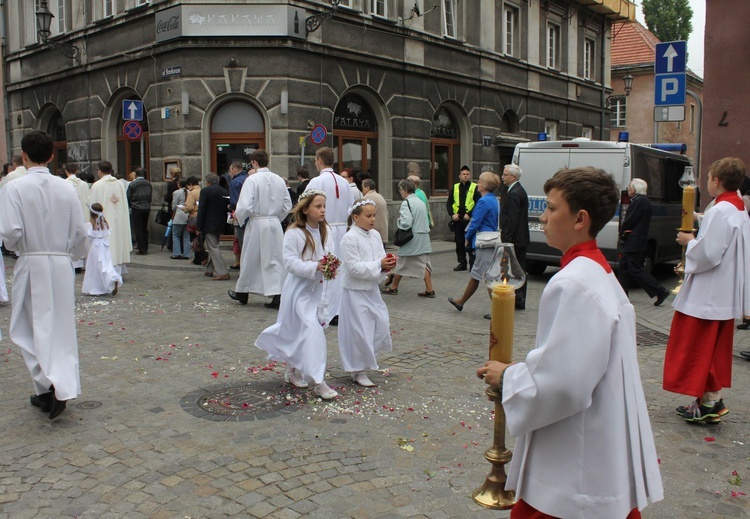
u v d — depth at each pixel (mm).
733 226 4648
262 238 8969
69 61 18438
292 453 4332
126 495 3760
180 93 15117
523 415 2133
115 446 4430
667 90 9164
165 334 7516
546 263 12352
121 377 5926
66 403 5102
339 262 5273
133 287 10805
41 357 4766
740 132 11328
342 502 3680
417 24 18156
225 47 14805
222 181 15320
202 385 5730
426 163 18844
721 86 11406
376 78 17047
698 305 4703
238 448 4406
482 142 20922
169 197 14836
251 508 3607
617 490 2123
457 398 5441
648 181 11883
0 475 4000
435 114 19375
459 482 3928
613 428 2115
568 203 2193
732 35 11227
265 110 15000
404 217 9992
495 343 2521
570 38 25328
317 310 5473
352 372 5789
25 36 20344
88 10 17703
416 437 4617
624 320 2160
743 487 3891
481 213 9281
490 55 20859
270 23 14680
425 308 9281
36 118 20141
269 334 5484
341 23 16016
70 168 12703
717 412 4828
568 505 2146
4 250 14906
